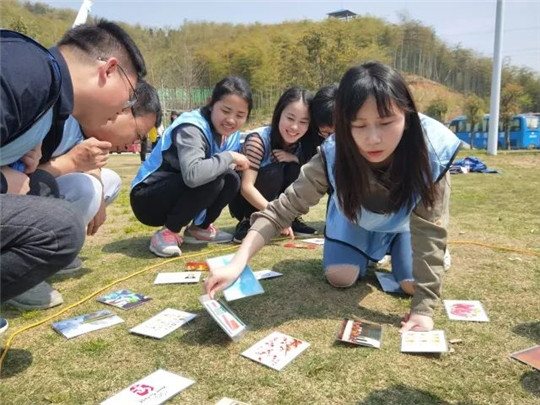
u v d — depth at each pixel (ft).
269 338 6.33
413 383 5.32
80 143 8.55
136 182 10.80
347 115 5.78
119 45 5.81
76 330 6.72
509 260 9.68
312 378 5.44
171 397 5.09
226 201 11.37
